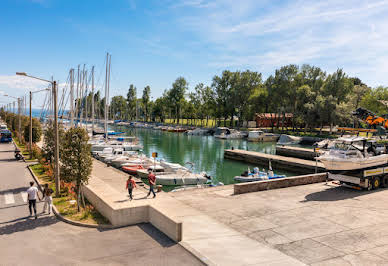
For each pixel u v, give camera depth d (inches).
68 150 573.9
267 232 457.7
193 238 432.1
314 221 506.3
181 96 4827.8
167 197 665.6
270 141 3090.6
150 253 384.8
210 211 563.5
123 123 5438.0
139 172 1215.6
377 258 368.2
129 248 400.5
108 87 2170.3
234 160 1892.2
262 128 4089.6
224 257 369.4
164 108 5211.6
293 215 538.9
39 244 414.3
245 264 350.9
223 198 660.7
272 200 641.6
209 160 1868.8
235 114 4060.0
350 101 3132.4
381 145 836.0
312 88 3496.6
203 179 1167.6
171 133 3875.5
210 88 4133.9
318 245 408.2
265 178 1136.2
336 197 661.9
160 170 1288.1
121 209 489.1
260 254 379.6
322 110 2992.1
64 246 407.2
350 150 735.1
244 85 3801.7
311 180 819.4
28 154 1440.7
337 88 3132.4
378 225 485.1
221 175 1433.3
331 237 436.1
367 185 713.0
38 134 1595.7
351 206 592.4
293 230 465.4
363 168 719.7
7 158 1315.2
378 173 735.7
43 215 550.3
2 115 4648.1
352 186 738.8
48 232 461.7
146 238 436.5
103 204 539.5
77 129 591.2
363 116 1082.1
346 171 719.7
